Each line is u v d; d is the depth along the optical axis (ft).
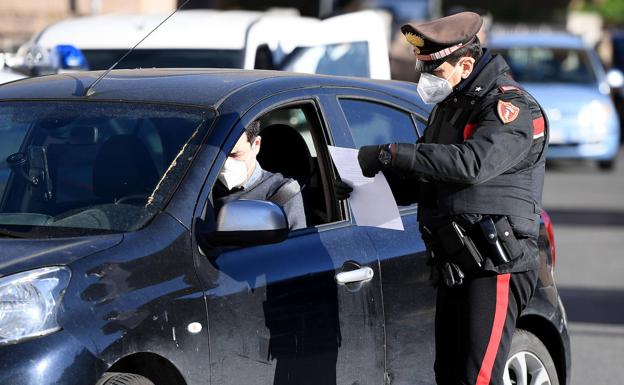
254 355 49.62
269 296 50.26
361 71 103.30
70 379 43.21
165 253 47.50
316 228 54.60
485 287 51.47
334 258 53.62
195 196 49.52
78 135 53.31
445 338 52.95
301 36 99.35
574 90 209.56
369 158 50.49
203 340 47.60
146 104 53.93
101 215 49.29
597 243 140.87
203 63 95.66
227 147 51.42
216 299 48.24
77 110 54.54
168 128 52.16
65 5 201.05
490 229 50.78
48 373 42.88
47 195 51.75
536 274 53.06
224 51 96.02
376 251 55.52
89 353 43.86
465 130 51.24
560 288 114.32
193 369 47.21
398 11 375.25
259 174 56.49
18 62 83.05
